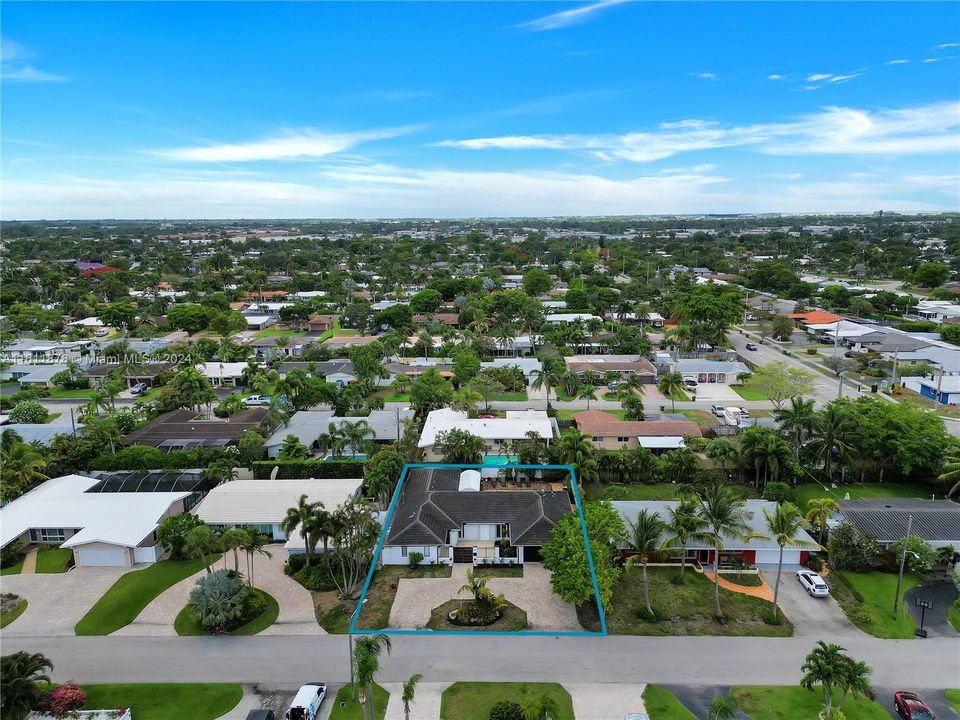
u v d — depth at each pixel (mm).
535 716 40344
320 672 49438
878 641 52375
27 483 78625
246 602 56844
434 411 104812
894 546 63281
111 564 65750
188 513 70250
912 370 129750
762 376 112562
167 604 58938
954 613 56156
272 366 141750
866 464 82875
